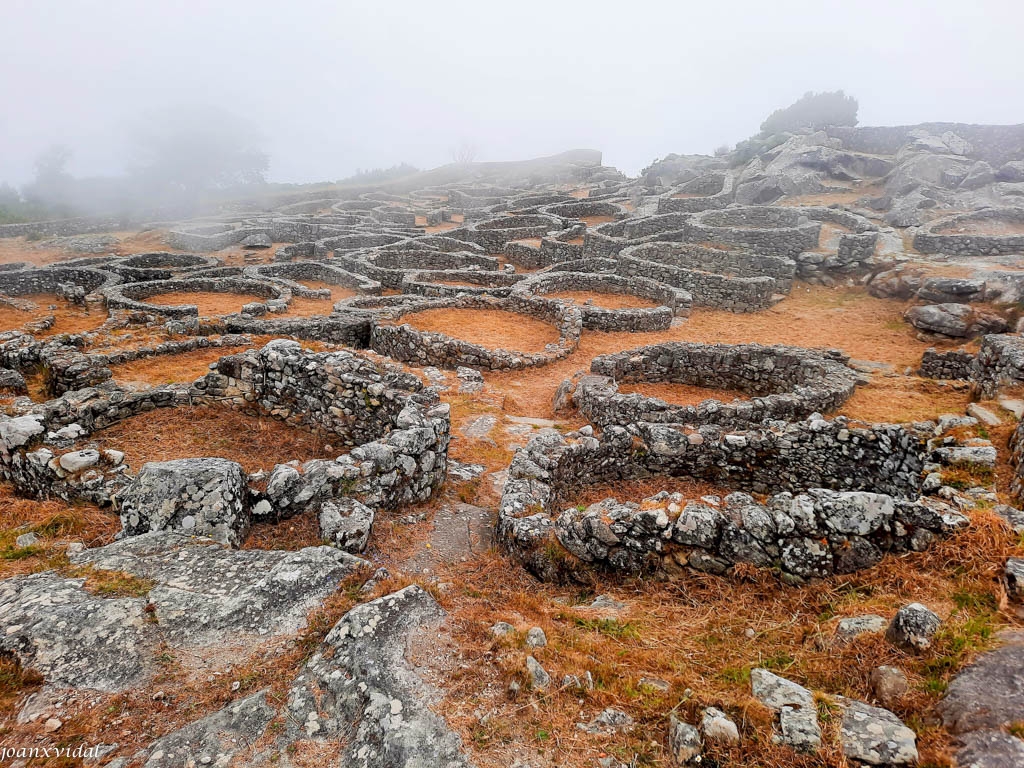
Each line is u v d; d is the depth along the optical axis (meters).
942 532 5.65
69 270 33.22
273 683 4.30
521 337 21.89
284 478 7.20
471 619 5.05
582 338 22.52
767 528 6.00
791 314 26.45
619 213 50.44
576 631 5.29
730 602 5.80
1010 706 3.60
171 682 4.27
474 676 4.35
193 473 6.57
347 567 5.56
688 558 6.21
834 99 65.62
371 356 14.45
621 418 12.29
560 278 29.27
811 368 15.34
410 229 50.06
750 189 45.97
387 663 4.37
